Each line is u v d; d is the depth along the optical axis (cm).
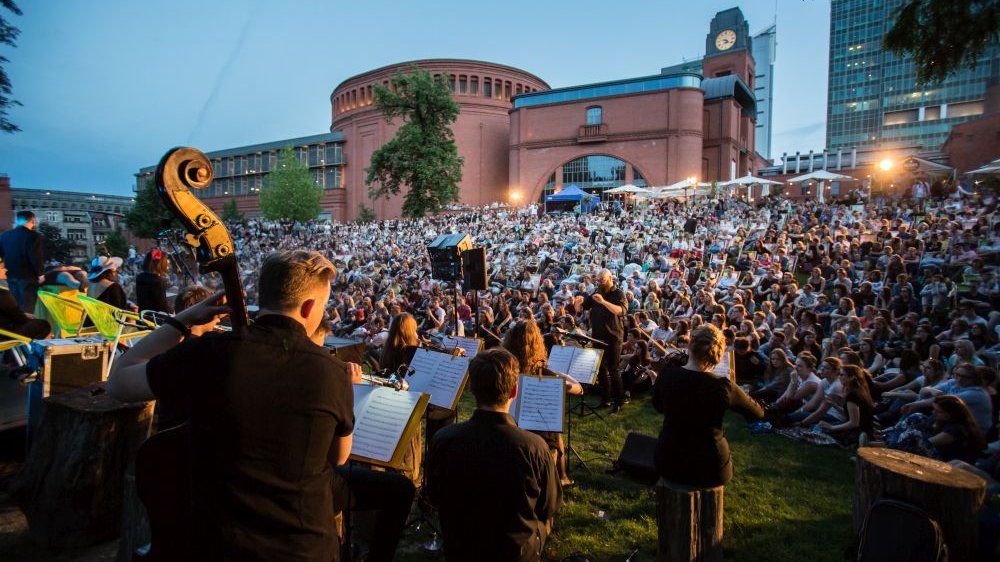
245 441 138
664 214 2488
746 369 788
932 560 268
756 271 1360
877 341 801
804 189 4831
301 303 158
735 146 4378
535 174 4459
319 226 4150
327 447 152
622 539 366
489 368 223
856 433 561
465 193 4969
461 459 217
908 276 1076
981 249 1148
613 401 697
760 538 374
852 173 4747
